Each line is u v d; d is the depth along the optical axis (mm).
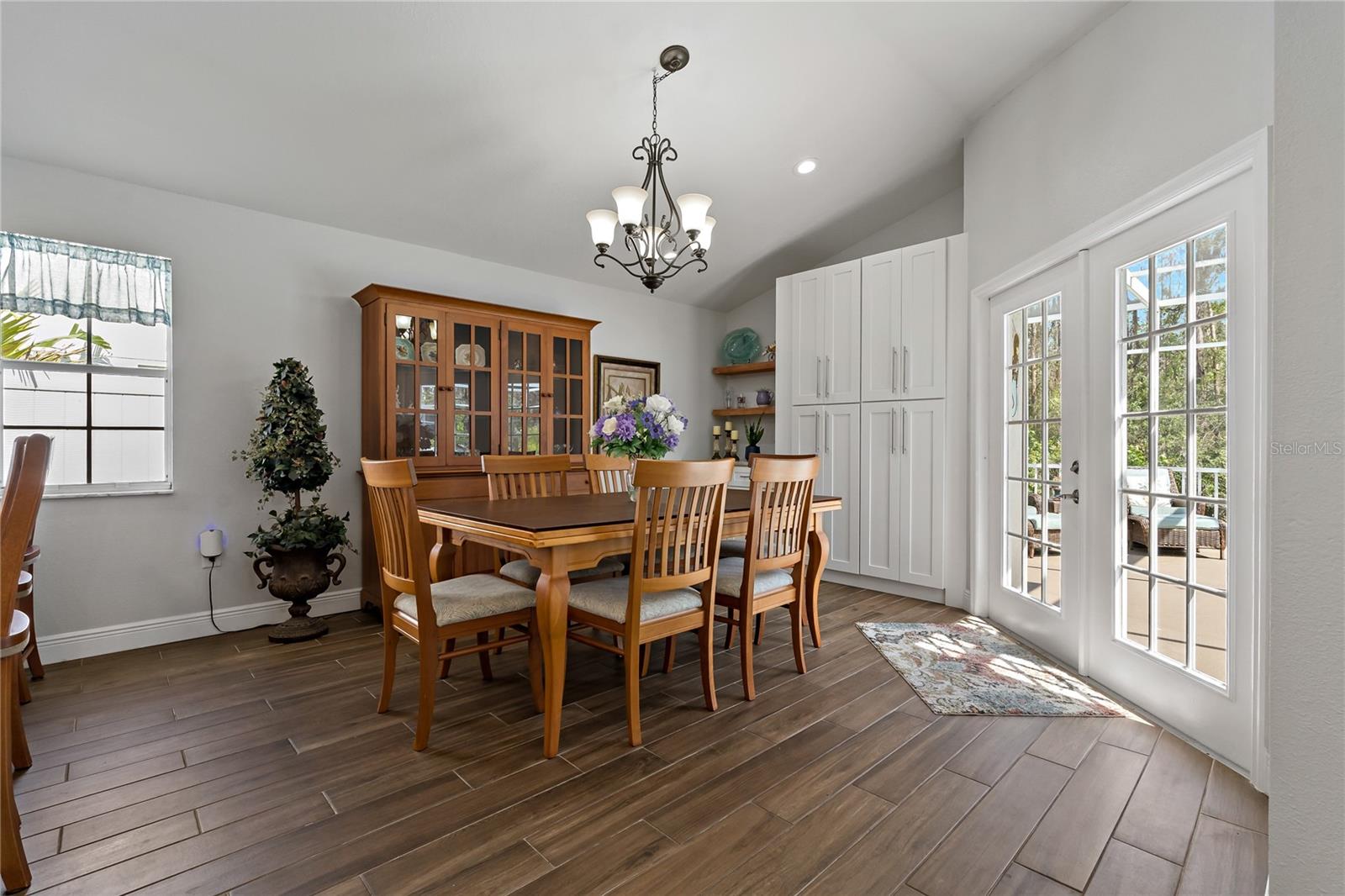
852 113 3393
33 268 2674
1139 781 1765
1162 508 2166
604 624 2125
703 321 5734
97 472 2920
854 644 3041
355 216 3488
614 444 2727
